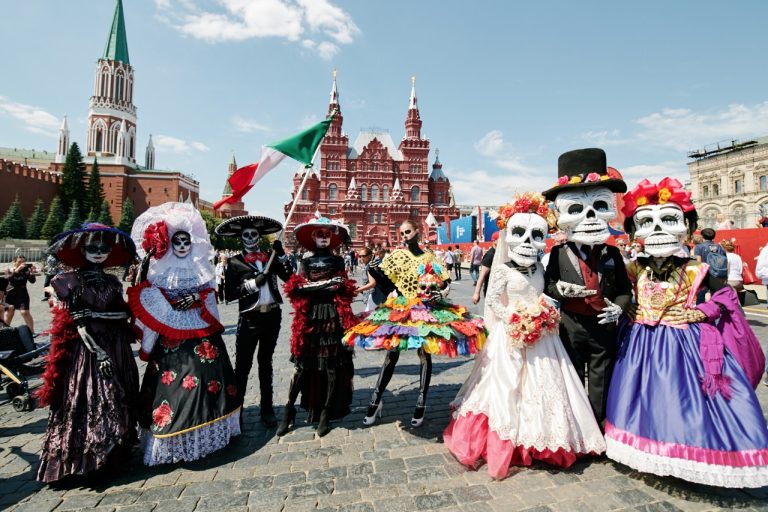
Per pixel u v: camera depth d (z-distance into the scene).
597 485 2.79
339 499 2.69
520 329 3.03
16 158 93.75
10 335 4.84
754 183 44.88
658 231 3.13
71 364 2.98
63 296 2.94
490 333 3.53
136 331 3.29
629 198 3.43
